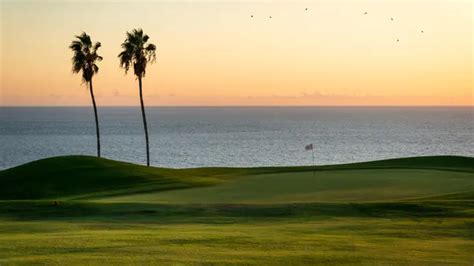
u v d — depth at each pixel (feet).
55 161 165.58
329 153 510.17
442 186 133.18
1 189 147.84
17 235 77.82
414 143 640.17
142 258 63.82
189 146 604.90
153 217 93.40
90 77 211.61
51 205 101.60
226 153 515.09
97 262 61.77
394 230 82.53
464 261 64.64
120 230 82.38
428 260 64.90
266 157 474.90
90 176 155.63
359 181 143.13
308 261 63.72
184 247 69.72
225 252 67.21
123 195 133.08
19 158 487.61
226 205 101.24
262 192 130.00
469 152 523.70
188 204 102.17
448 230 82.69
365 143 640.58
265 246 70.79
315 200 117.29
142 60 211.82
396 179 145.59
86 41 208.23
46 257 63.77
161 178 156.66
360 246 71.56
